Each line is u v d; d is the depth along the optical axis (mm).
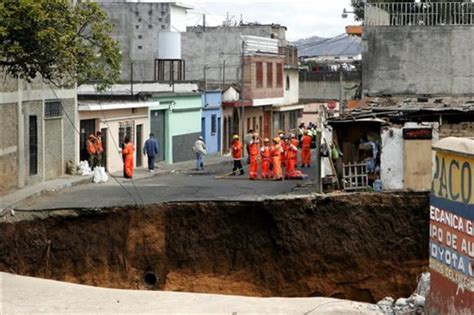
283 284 25828
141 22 61406
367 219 26062
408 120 30406
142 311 16031
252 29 69750
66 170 36438
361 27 41500
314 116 77750
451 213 13117
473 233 12211
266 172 36250
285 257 25859
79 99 42844
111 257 25844
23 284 18297
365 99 38250
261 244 25984
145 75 61188
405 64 38406
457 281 12867
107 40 24750
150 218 26188
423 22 39312
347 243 25906
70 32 23297
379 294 25625
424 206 26062
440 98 37375
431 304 14234
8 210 26125
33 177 32781
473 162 12195
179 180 36344
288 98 71812
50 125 34625
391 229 25953
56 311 16016
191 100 52688
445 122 29969
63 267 25562
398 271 25750
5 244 25344
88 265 25656
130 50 61531
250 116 63844
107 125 41000
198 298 17188
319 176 30281
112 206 26359
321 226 26031
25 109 31891
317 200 26219
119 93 46750
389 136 29500
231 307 16203
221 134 58688
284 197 26500
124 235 26016
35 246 25531
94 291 17938
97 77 25516
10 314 15664
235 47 63438
